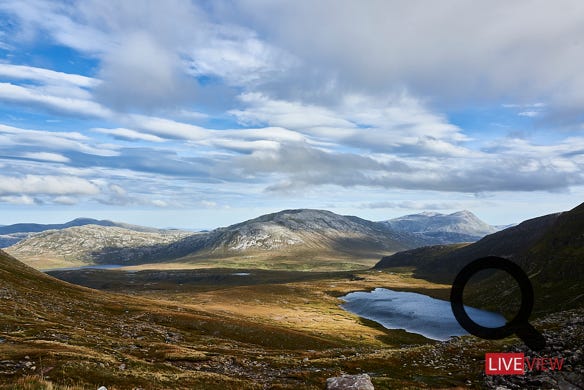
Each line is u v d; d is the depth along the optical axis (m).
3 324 56.69
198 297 192.88
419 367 47.38
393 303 199.38
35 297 92.75
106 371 33.78
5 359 33.47
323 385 39.47
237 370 47.19
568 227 194.62
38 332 53.84
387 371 46.16
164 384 33.59
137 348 54.84
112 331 73.19
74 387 21.44
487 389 36.41
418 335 120.69
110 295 132.50
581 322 47.44
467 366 45.78
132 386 31.59
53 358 34.75
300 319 143.50
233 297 196.12
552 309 132.00
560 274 159.50
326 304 195.12
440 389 36.12
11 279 105.69
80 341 51.31
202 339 78.81
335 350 68.44
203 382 36.25
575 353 35.66
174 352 52.81
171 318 97.19
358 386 31.38
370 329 127.75
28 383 19.77
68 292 116.19
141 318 95.62
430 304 194.25
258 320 133.12
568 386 30.34
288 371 47.31
